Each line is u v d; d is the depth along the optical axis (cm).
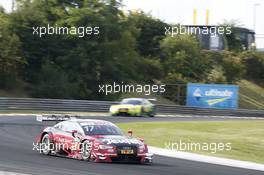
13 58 14500
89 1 15912
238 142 7325
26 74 15088
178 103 17712
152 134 8069
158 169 4566
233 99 16150
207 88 16350
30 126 8512
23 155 5106
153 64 18200
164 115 13950
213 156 6150
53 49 15400
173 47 19200
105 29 15950
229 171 4772
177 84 17812
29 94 14562
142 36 19512
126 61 16550
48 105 12638
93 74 15625
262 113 15788
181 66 18962
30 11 15400
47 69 14788
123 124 9544
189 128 8994
